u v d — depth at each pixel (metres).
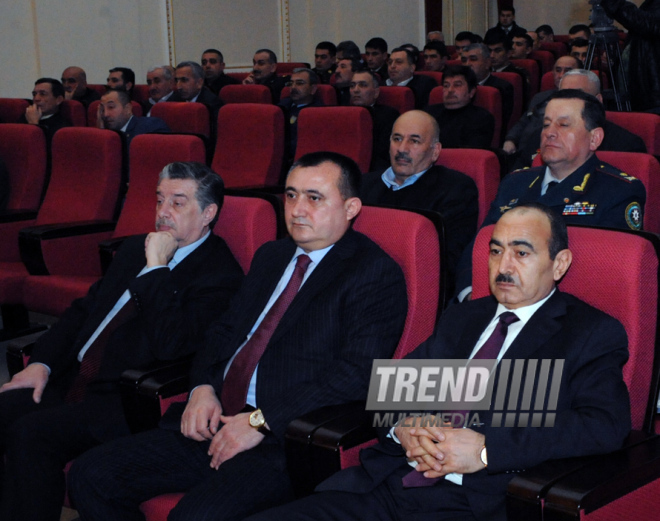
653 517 1.51
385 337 1.94
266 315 2.08
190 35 9.06
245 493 1.81
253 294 2.18
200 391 2.06
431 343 1.87
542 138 2.50
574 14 12.74
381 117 5.27
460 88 5.11
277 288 2.16
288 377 1.98
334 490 1.72
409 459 1.75
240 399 2.02
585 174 2.47
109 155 3.80
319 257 2.08
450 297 2.86
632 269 1.68
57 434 2.13
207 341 2.16
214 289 2.33
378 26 10.89
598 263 1.73
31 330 3.96
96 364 2.36
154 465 1.97
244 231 2.44
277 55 10.25
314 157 2.04
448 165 3.13
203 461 2.01
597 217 2.40
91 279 3.48
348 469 1.73
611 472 1.45
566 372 1.64
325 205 2.02
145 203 3.65
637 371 1.68
